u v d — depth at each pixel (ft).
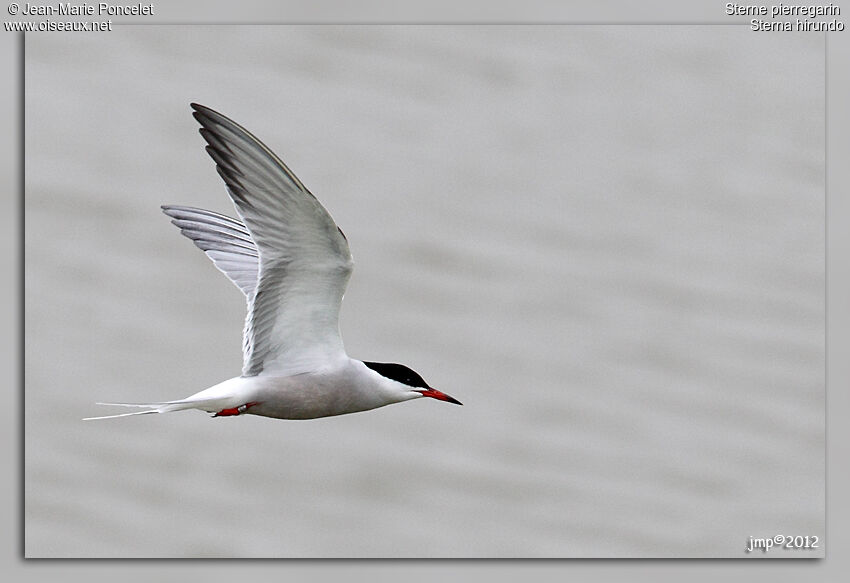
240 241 44.19
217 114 35.63
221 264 43.93
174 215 44.83
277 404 38.93
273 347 38.93
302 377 39.01
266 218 36.70
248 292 43.04
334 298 38.40
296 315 38.68
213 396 38.27
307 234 36.83
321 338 39.22
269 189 36.04
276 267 37.58
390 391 40.29
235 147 35.76
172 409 37.70
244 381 38.81
